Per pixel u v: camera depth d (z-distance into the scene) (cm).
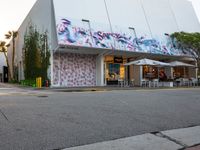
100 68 2695
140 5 3062
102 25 2602
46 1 2566
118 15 2789
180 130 579
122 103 1009
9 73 4462
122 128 579
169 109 876
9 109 803
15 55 4322
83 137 498
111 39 2584
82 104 955
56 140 473
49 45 2475
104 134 523
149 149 444
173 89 2070
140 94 1458
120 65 2875
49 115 710
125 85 2659
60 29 2308
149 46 2875
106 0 2769
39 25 2772
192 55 3244
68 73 2561
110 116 717
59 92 1666
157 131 562
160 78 3088
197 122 670
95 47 2439
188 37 3038
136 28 2878
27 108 830
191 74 3459
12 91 1767
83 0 2592
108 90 1908
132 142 478
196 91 1791
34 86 2517
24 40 3419
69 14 2442
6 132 520
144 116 730
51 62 2447
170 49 3077
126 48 2650
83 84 2655
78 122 629
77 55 2633
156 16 3178
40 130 542
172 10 3441
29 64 3044
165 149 449
